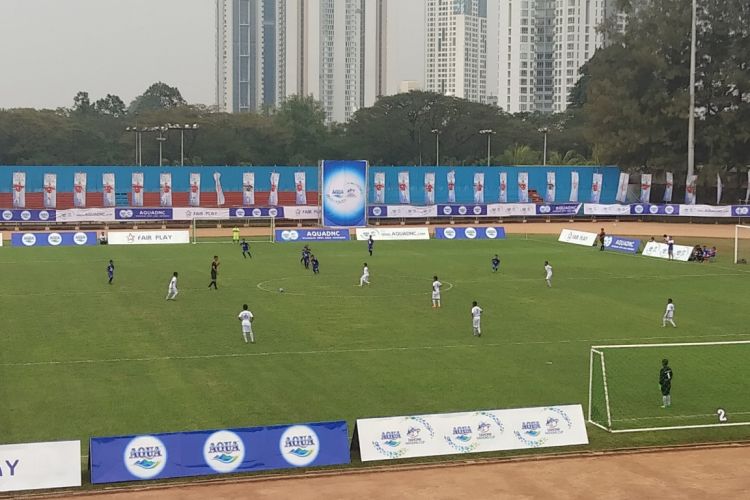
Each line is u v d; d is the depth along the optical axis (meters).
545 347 43.38
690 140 119.44
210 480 25.27
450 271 71.50
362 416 31.80
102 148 176.12
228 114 180.00
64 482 24.67
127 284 63.00
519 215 124.56
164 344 43.34
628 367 39.59
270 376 37.41
